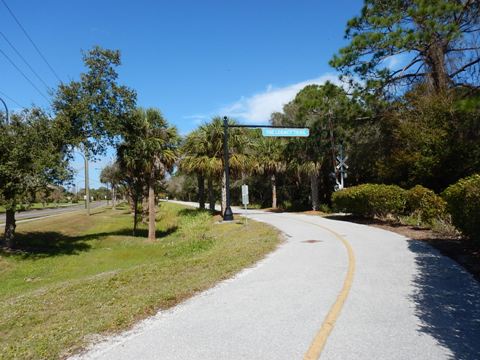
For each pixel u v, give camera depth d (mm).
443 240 12547
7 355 4824
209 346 4789
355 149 29578
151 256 18172
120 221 41594
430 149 20547
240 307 6367
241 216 30094
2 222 35406
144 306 6504
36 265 16859
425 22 18625
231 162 30469
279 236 16234
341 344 4703
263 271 9211
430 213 15906
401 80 22406
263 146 43688
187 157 31625
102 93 22188
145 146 24453
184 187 82750
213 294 7277
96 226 36500
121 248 21453
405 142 22703
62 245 22594
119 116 23250
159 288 7988
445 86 19797
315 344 4727
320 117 29266
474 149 19328
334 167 34000
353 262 9844
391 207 18844
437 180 21172
